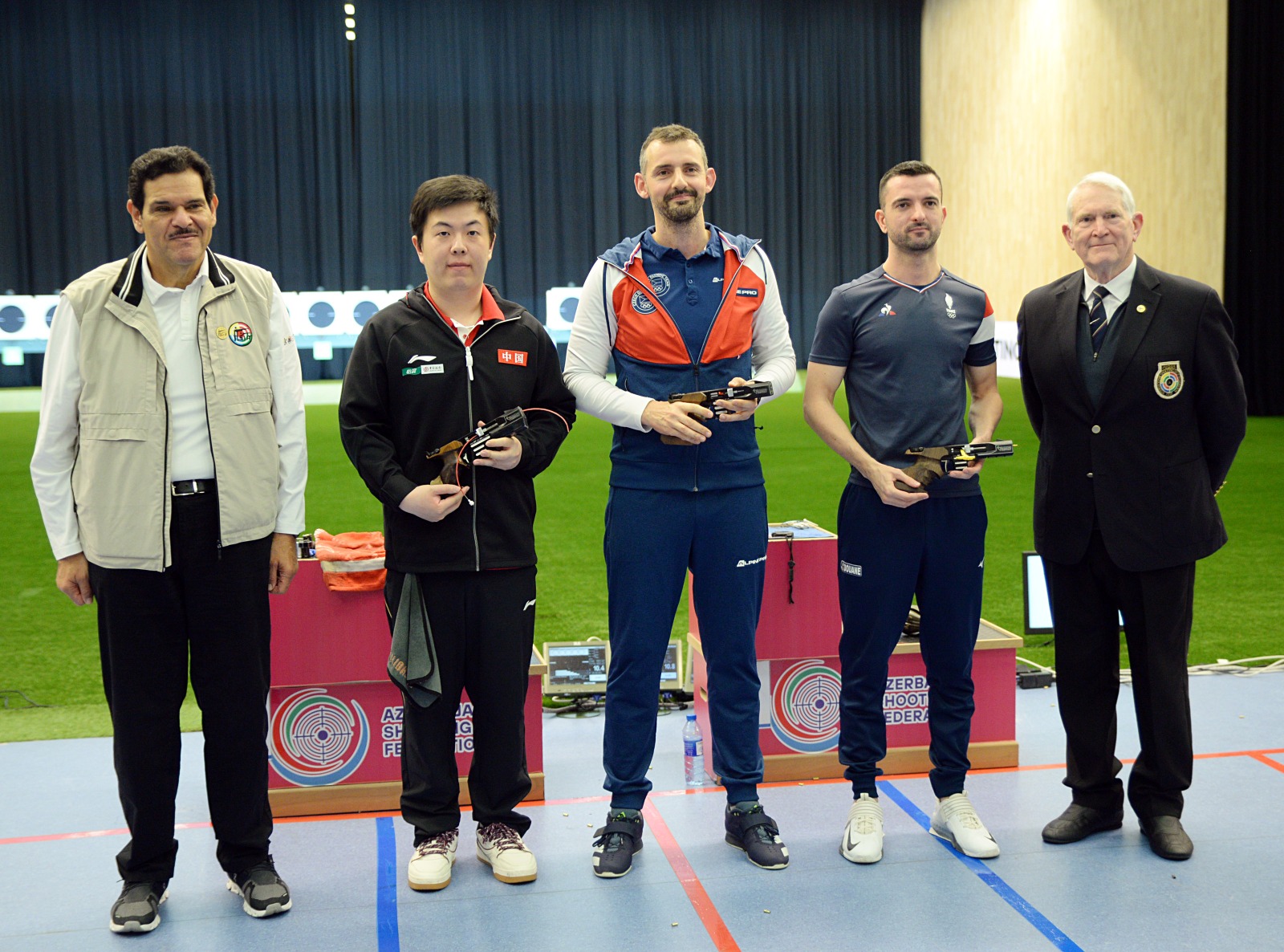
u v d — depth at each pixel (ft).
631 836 8.16
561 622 15.42
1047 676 12.34
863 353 8.46
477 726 8.02
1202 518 8.20
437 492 7.45
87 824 9.00
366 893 7.81
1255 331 41.39
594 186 61.87
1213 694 11.77
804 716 9.89
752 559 8.29
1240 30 39.29
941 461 8.00
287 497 7.69
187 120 58.29
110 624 7.29
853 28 63.41
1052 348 8.43
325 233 59.98
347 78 59.47
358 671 9.21
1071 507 8.38
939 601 8.42
